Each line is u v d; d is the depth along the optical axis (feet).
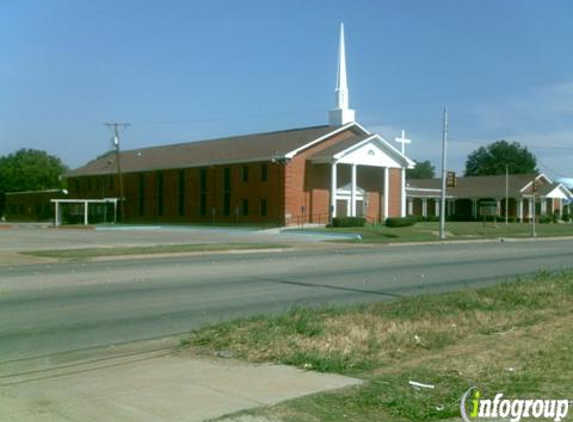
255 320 35.50
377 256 94.58
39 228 200.54
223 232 168.14
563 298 44.09
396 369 26.13
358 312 38.06
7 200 330.95
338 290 53.26
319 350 28.68
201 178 213.46
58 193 284.41
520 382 23.73
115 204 241.35
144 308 43.52
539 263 81.92
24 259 83.76
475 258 90.79
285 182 184.03
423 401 21.72
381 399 21.94
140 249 98.84
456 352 29.04
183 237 144.56
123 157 267.59
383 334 31.86
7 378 25.85
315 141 189.88
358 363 26.96
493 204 268.62
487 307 40.42
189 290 52.80
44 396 23.06
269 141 204.95
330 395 22.53
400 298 46.39
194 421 20.04
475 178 290.76
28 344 32.50
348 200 198.80
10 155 429.38
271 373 25.67
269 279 61.52
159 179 232.32
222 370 26.30
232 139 229.25
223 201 204.33
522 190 260.62
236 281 59.62
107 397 22.79
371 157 195.62
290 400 21.98
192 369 26.61
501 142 431.43
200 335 32.53
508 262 83.56
